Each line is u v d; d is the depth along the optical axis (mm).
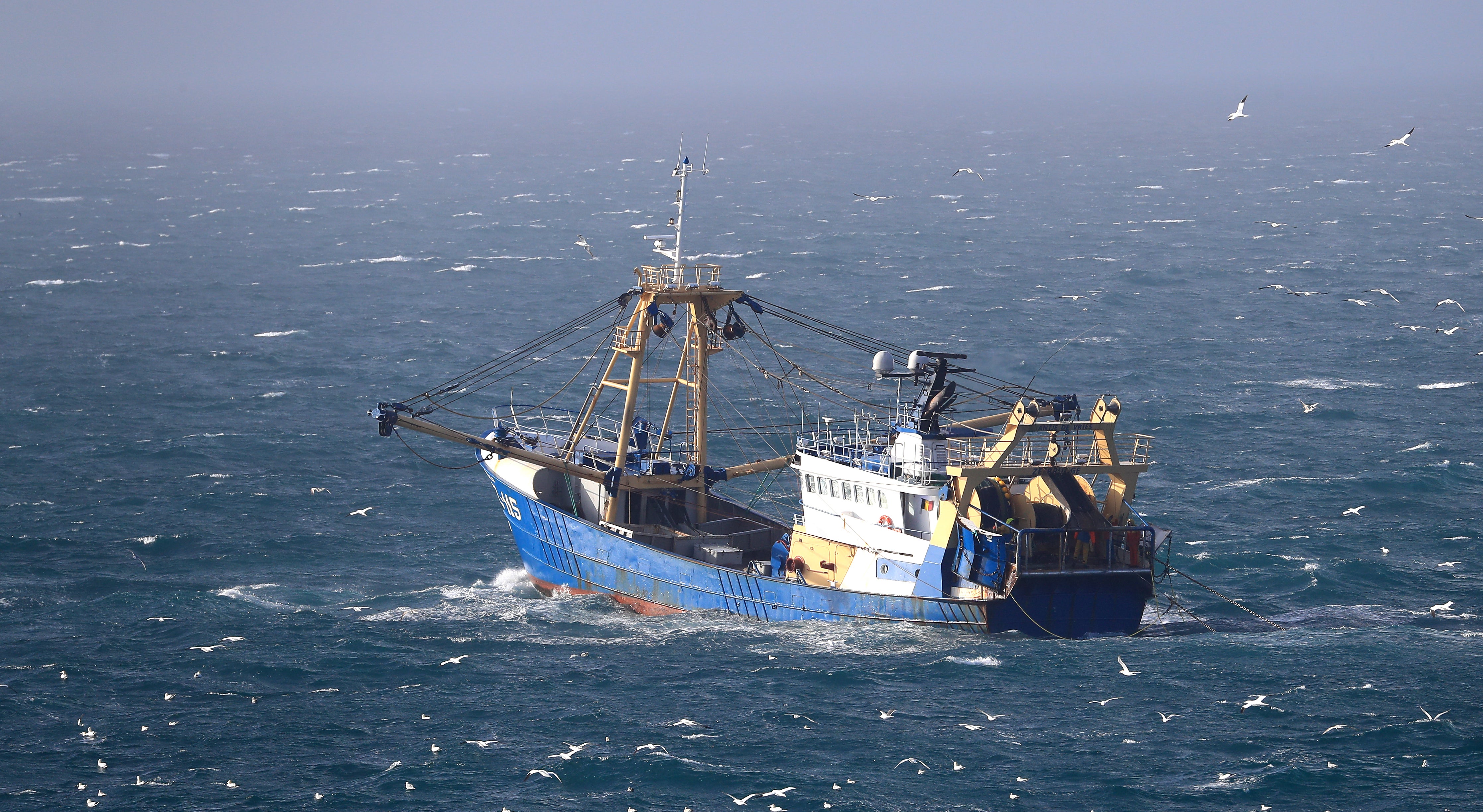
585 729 87812
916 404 106188
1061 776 80500
